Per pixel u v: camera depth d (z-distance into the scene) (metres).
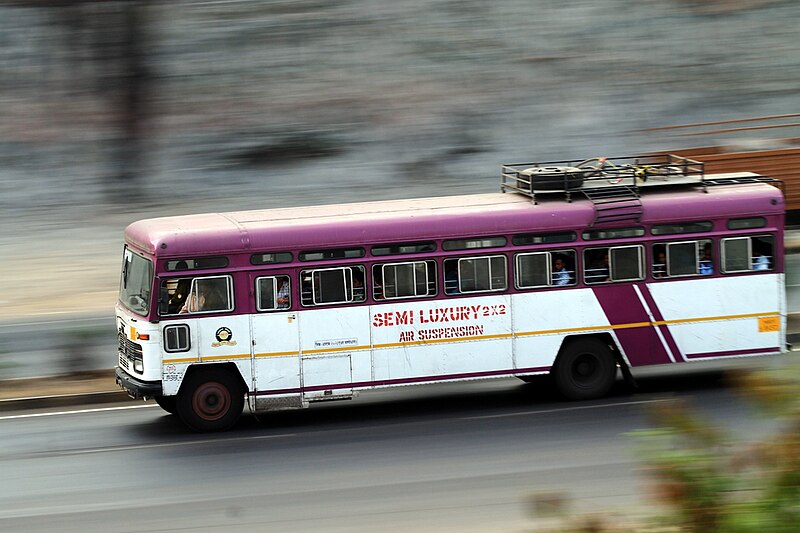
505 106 88.56
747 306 32.44
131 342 30.34
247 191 75.56
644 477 23.78
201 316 29.86
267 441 28.84
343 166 79.69
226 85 91.31
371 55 95.69
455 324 31.09
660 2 104.38
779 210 32.47
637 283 31.94
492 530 20.95
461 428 29.20
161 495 24.25
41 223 68.12
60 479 25.80
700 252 32.25
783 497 10.80
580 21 101.56
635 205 31.80
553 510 12.73
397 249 30.75
